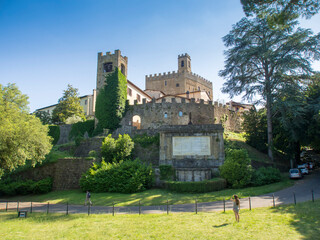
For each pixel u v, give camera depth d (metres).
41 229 15.07
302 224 13.30
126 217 17.45
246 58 40.81
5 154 26.77
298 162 45.31
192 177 30.02
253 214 16.14
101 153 36.19
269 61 39.38
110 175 30.02
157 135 39.09
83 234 13.69
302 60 36.56
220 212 17.66
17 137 27.53
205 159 31.80
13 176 36.28
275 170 31.62
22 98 31.69
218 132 32.44
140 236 12.98
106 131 47.81
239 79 42.94
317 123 34.03
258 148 44.97
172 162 32.22
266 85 39.25
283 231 12.48
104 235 13.38
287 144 43.06
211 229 13.54
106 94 54.38
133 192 28.33
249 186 28.84
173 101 54.50
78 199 26.97
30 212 21.69
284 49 38.47
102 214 19.22
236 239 11.84
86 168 33.56
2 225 16.31
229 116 61.44
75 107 68.00
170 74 100.19
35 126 30.44
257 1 18.47
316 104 35.16
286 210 16.47
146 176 29.92
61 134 56.16
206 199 23.20
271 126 40.53
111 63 57.47
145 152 38.16
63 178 33.94
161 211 19.56
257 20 39.91
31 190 33.47
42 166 35.81
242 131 63.44
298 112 34.84
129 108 55.66
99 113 54.06
